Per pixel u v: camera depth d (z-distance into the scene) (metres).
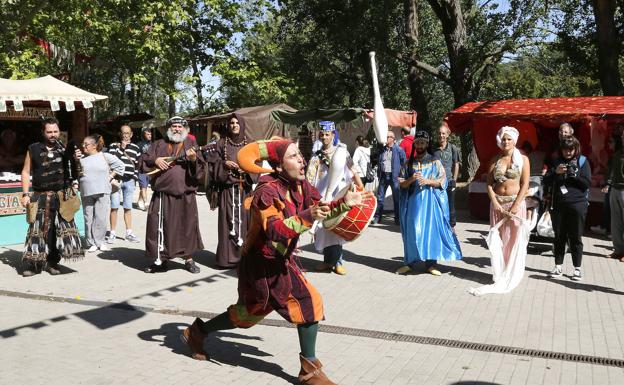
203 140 24.27
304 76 28.48
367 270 8.18
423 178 7.62
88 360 4.74
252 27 26.16
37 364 4.66
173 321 5.80
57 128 7.62
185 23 23.55
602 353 4.98
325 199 4.55
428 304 6.48
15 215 10.06
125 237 10.63
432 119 34.94
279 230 3.87
